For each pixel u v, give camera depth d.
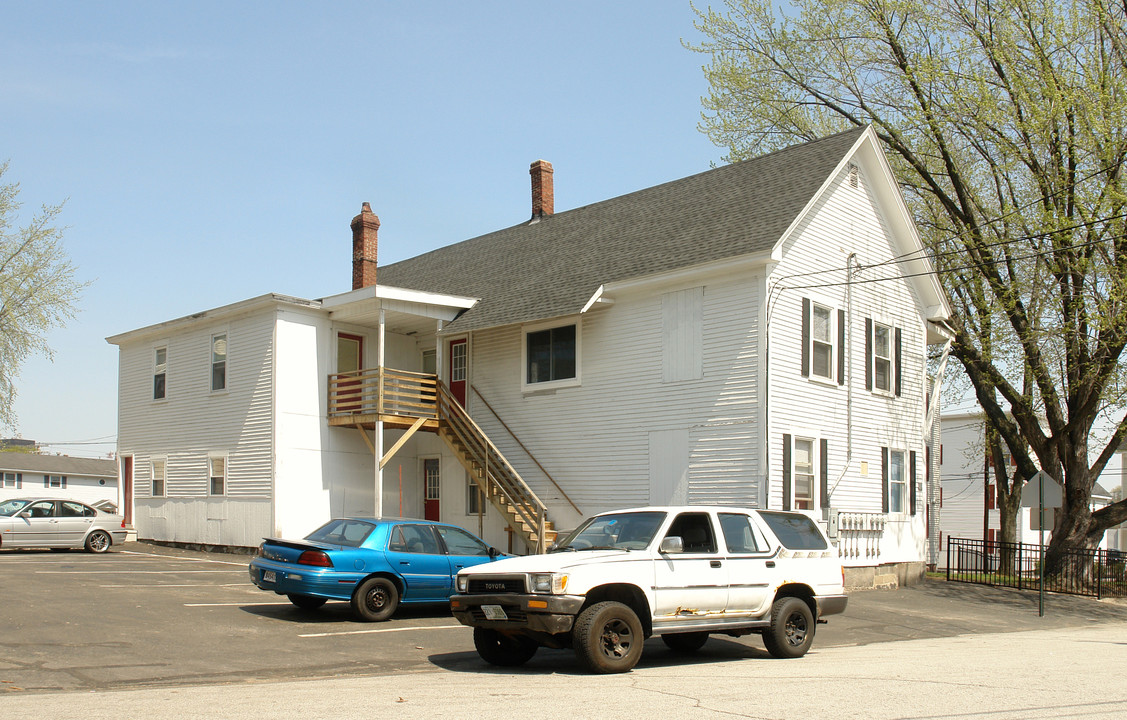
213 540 26.81
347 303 25.45
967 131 26.22
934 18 26.42
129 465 30.98
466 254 33.00
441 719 7.29
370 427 26.45
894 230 25.08
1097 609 21.91
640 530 11.55
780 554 12.29
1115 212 22.61
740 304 20.56
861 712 7.73
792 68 30.31
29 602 14.71
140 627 13.07
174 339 29.45
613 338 23.00
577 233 28.22
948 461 47.66
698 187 26.17
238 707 7.91
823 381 21.69
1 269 37.47
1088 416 24.97
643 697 8.49
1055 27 24.16
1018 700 8.50
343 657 11.59
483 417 26.00
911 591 22.81
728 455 20.30
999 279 25.50
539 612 10.24
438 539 15.56
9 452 68.75
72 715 7.51
